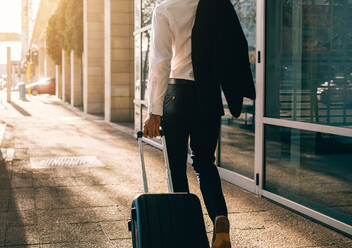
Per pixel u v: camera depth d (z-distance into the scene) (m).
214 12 2.53
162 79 2.55
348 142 3.73
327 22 3.98
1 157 7.54
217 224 2.43
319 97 4.07
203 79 2.51
